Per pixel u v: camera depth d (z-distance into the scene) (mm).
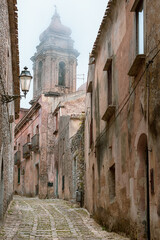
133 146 8797
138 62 8156
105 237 9664
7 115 12445
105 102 12570
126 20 9805
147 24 7824
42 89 47375
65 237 9797
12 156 20594
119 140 10359
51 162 29453
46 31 49281
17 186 37844
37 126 31672
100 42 13578
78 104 27641
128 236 8984
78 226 12055
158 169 6840
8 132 13836
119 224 9984
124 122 9812
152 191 7160
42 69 48500
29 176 33062
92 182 15320
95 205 13938
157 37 7156
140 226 8180
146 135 7828
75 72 48906
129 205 9047
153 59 7352
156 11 7238
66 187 23125
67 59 48500
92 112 15750
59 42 49000
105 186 12117
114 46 11266
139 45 8641
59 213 15914
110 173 11688
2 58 9633
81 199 18594
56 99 30609
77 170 19766
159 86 6941
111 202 11164
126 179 9438
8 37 11828
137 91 8555
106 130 12266
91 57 14859
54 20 49812
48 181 29062
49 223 12664
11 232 10328
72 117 23141
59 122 27250
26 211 16406
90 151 16109
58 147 27438
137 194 8312
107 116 11625
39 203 21500
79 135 19859
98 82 14094
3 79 9969
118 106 10594
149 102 7535
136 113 8609
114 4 11141
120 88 10383
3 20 9750
